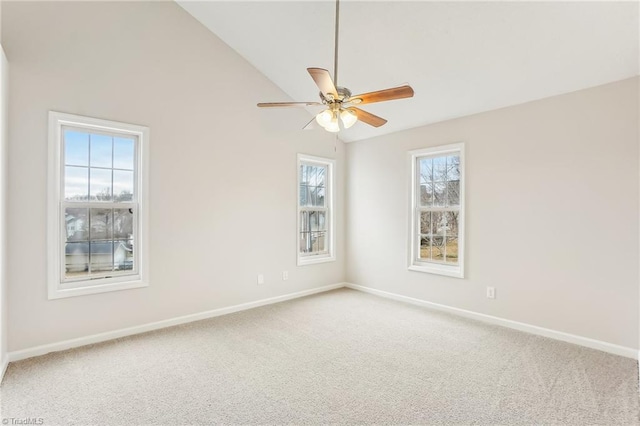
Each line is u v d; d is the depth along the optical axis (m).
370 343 3.18
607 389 2.35
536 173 3.41
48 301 2.93
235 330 3.51
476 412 2.09
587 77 2.99
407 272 4.62
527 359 2.83
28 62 2.81
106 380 2.46
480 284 3.85
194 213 3.82
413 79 3.65
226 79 4.08
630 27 2.44
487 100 3.63
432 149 4.32
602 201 3.01
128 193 3.43
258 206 4.41
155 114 3.52
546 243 3.34
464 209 3.98
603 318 3.00
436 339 3.27
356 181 5.36
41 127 2.87
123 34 3.30
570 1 2.38
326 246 5.39
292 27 3.53
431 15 2.85
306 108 4.93
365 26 3.20
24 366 2.67
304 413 2.09
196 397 2.25
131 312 3.38
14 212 2.76
